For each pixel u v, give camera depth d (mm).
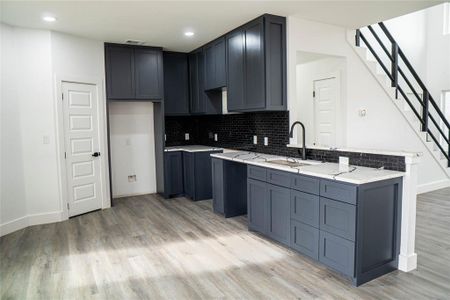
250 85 4066
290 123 3963
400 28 6164
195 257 3135
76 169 4582
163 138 5434
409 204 2707
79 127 4598
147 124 5812
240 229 3910
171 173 5504
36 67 4156
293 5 3457
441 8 6508
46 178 4289
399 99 4941
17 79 4051
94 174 4824
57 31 4273
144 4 3357
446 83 6477
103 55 4895
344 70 4379
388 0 3324
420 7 3557
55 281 2717
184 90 5773
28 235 3834
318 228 2799
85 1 3244
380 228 2637
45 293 2531
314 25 4043
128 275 2801
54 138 4301
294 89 3963
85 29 4219
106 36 4578
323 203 2730
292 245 3113
